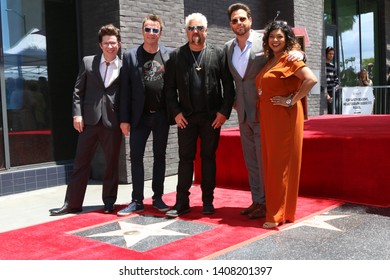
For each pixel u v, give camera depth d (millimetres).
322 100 9938
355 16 12102
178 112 4461
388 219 4234
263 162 4164
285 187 4090
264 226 4082
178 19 7109
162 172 4867
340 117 7832
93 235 4066
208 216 4555
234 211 4727
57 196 5953
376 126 5910
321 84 9914
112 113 4852
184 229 4133
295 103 4043
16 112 6258
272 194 4090
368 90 9695
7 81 6172
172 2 7016
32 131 6430
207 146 4523
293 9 9094
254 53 4258
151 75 4637
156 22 4598
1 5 6094
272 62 4102
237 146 5832
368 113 9703
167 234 4000
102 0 6531
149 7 6691
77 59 6906
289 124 4031
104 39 4746
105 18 6516
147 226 4277
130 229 4195
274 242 3688
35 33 6449
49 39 6598
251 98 4320
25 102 6352
